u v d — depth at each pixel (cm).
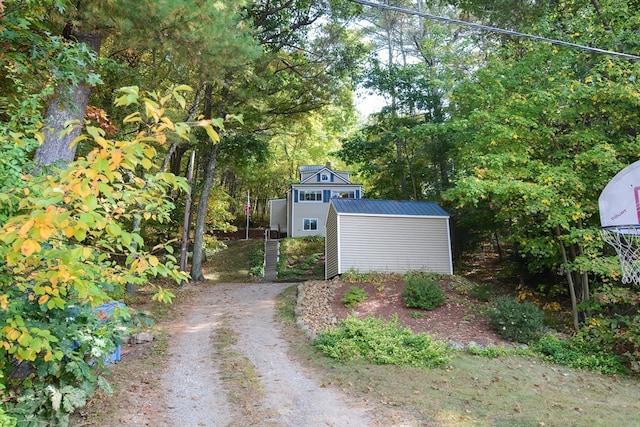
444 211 1634
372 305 1197
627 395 675
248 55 838
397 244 1554
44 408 433
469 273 1814
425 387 679
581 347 896
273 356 857
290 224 3073
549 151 1118
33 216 201
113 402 594
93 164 203
